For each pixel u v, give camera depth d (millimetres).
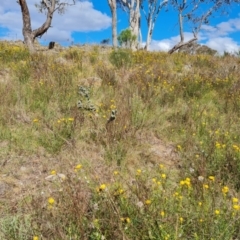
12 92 6074
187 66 11711
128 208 2691
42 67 8242
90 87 7000
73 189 3020
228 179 3605
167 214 2598
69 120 4867
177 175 3859
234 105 6574
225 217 2631
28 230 2523
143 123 5285
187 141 4648
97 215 2660
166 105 6438
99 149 4355
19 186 3404
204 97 7371
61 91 6473
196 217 2623
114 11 18891
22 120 5117
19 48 11781
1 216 2869
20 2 13008
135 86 7137
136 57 11844
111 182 3512
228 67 11117
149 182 3516
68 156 4102
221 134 4922
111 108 5625
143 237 2432
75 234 2398
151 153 4418
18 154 4082
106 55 11930
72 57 11148
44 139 4438
